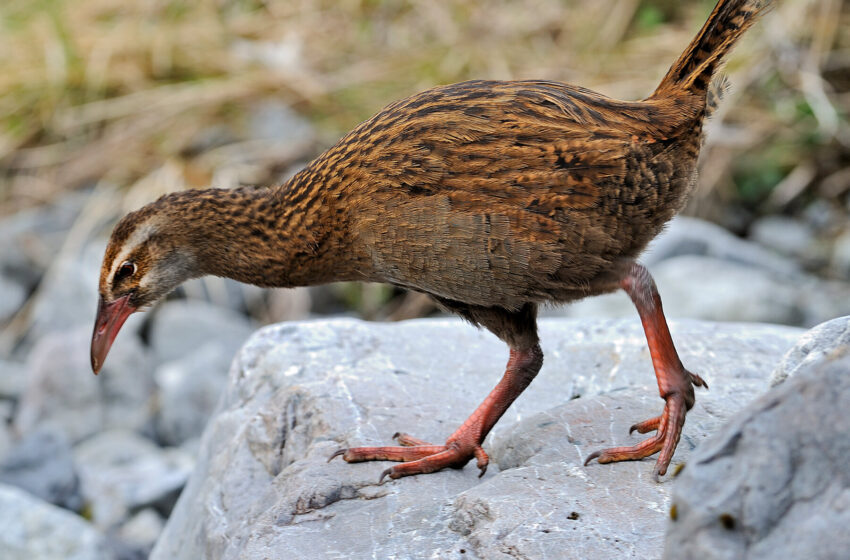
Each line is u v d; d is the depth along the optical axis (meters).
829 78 19.06
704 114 7.39
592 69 19.08
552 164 6.96
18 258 17.72
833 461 4.71
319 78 19.64
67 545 10.89
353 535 6.93
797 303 15.30
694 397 7.18
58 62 20.58
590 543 6.14
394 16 20.83
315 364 9.24
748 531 4.69
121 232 8.41
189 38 20.77
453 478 7.58
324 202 7.61
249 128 19.08
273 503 7.57
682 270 15.59
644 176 7.00
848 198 18.16
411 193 7.21
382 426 8.22
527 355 7.87
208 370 15.01
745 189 18.30
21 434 14.77
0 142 19.67
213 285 16.98
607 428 7.56
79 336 15.51
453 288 7.40
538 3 20.69
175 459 14.05
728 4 7.24
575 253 7.07
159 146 19.06
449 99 7.38
